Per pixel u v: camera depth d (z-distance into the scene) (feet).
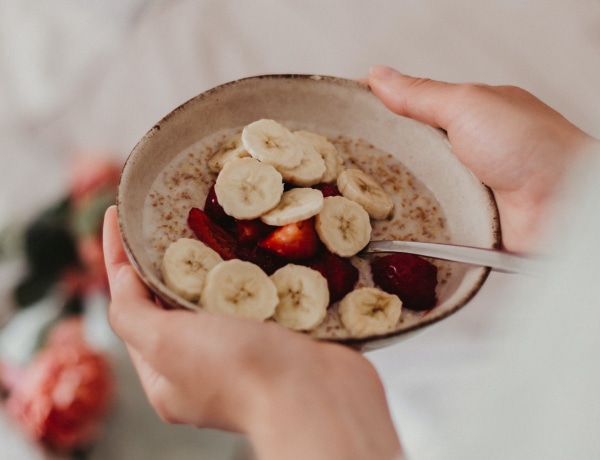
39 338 5.15
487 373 1.63
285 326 3.03
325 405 2.50
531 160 3.71
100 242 5.22
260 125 3.47
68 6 7.54
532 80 6.06
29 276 5.48
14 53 7.40
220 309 2.94
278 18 6.44
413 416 5.00
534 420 1.42
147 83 6.22
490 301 5.23
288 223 3.16
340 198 3.38
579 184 1.54
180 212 3.41
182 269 3.07
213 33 6.36
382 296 3.18
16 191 6.19
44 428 4.59
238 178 3.28
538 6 6.40
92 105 6.34
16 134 6.44
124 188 3.14
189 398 2.90
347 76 6.18
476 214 3.51
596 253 1.34
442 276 3.36
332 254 3.26
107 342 5.21
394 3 6.48
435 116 3.88
